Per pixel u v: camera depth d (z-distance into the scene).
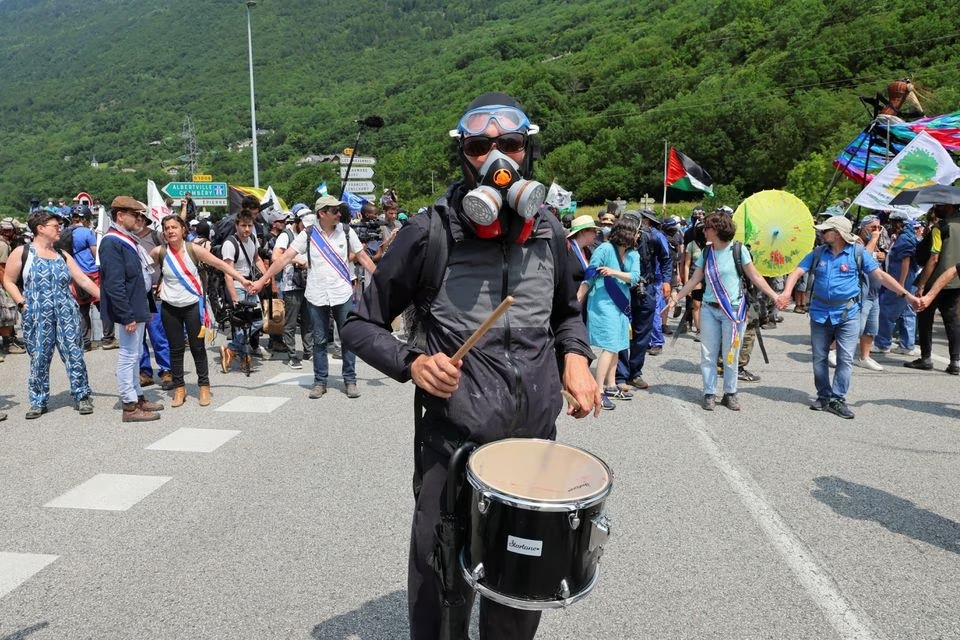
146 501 4.13
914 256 8.62
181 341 6.28
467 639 1.96
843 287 5.93
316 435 5.46
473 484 1.63
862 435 5.47
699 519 3.87
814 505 4.07
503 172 1.82
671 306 6.75
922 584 3.17
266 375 7.76
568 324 2.15
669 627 2.82
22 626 2.83
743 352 7.38
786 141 68.75
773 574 3.26
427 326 2.00
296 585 3.15
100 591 3.10
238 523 3.82
